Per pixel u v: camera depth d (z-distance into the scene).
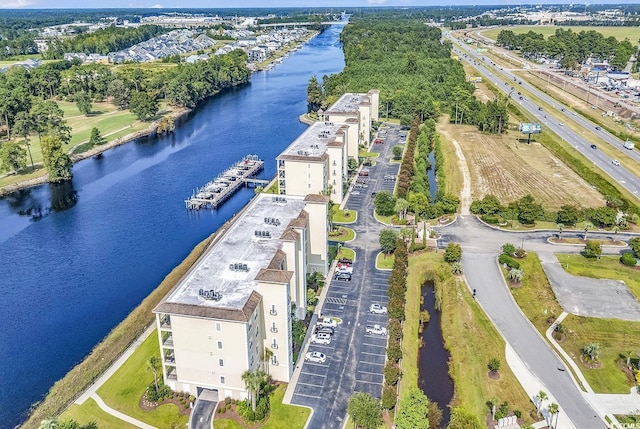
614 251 151.38
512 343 113.31
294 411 94.94
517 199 188.00
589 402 96.69
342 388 100.75
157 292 135.62
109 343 116.00
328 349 111.94
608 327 117.31
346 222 173.75
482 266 144.50
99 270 152.88
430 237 161.75
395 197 182.25
